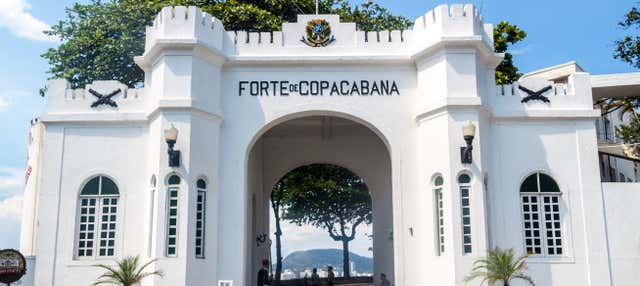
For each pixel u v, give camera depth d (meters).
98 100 14.69
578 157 14.49
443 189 13.52
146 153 14.49
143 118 14.52
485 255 13.07
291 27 14.82
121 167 14.48
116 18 22.20
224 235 13.88
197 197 13.60
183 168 13.38
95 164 14.49
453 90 13.71
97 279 13.96
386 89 14.64
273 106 14.52
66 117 14.55
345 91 14.61
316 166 28.47
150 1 22.41
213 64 14.31
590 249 14.11
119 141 14.59
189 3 22.27
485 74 14.64
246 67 14.66
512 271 12.48
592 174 14.42
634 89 20.27
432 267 13.46
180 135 13.51
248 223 16.50
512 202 14.22
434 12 14.27
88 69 22.12
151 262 12.96
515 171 14.38
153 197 13.85
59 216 14.27
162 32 14.01
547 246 14.16
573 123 14.63
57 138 14.59
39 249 14.08
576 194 14.35
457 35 13.89
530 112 14.51
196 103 13.64
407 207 14.09
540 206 14.34
